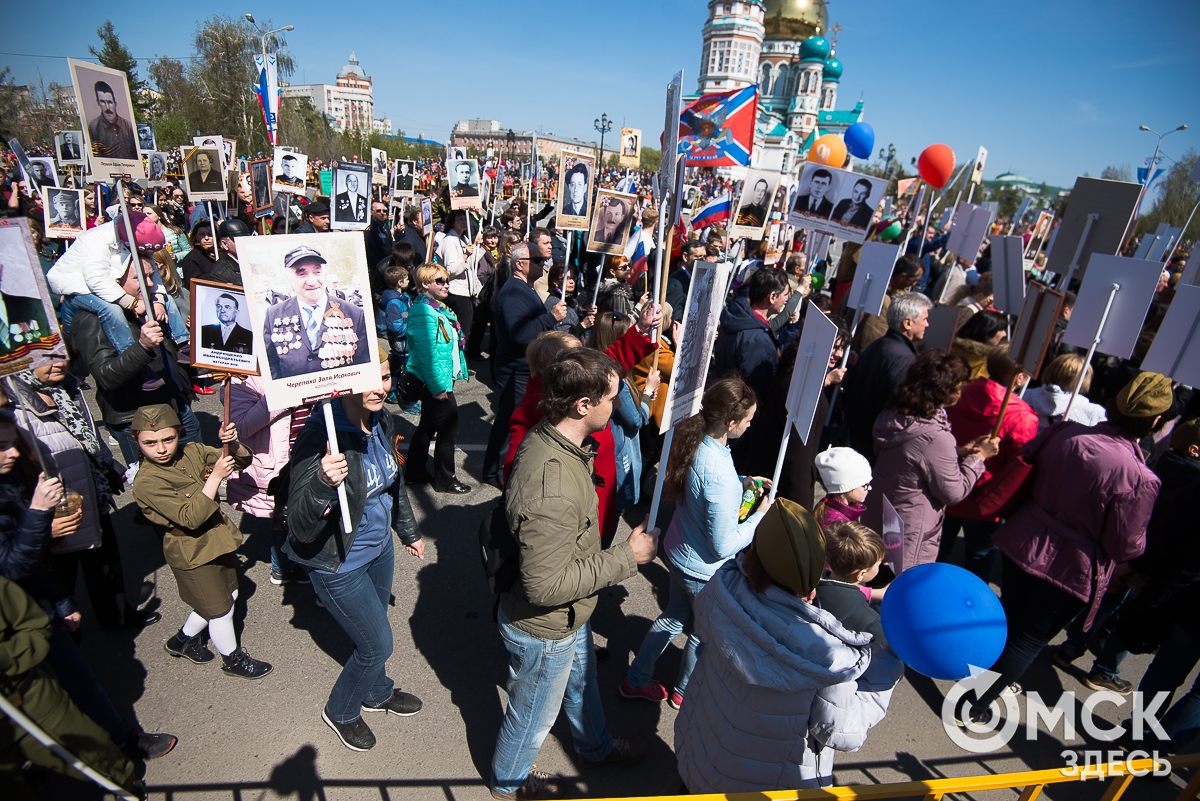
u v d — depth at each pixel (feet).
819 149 26.03
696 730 6.61
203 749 8.58
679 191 17.35
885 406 10.60
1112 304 10.70
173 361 13.75
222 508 14.51
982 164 31.32
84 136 15.71
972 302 20.02
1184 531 8.41
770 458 12.73
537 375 9.78
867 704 5.92
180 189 40.78
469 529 14.46
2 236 6.35
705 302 7.42
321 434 7.69
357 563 7.80
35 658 5.82
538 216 35.86
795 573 5.43
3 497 6.95
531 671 7.09
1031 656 9.52
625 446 11.24
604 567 6.33
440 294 14.52
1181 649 8.77
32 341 6.66
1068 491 8.87
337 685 8.43
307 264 6.62
